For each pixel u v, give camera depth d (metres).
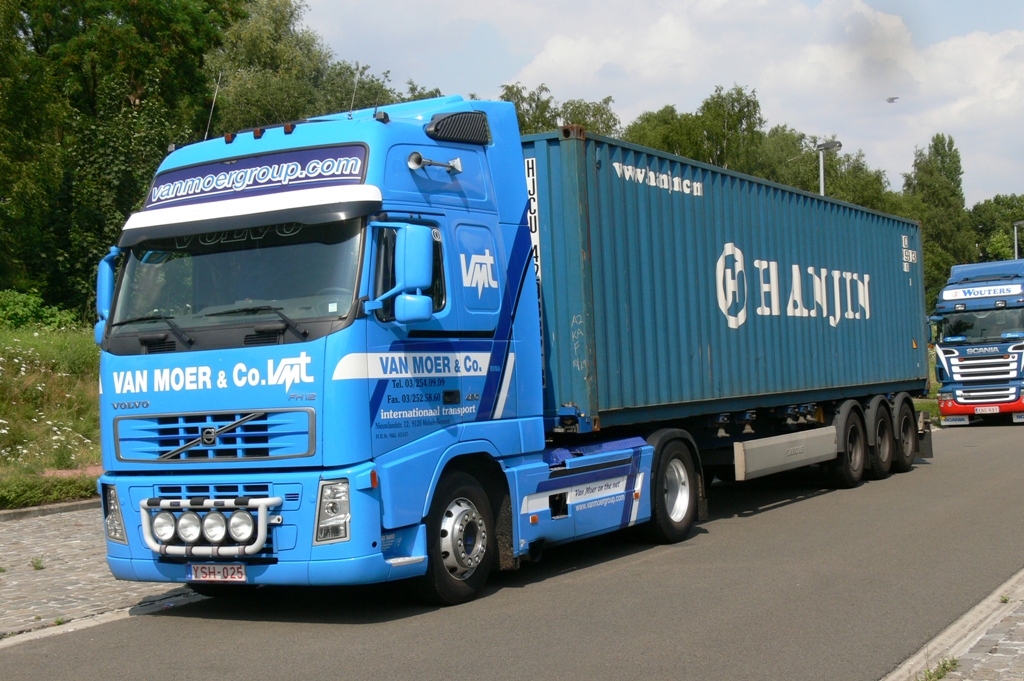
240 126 43.62
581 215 9.60
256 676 6.19
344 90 52.22
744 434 13.48
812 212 14.91
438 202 8.08
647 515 10.44
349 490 7.09
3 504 13.40
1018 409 26.84
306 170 7.70
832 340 15.30
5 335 20.62
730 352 12.36
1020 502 12.94
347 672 6.21
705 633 6.96
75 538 11.68
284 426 7.18
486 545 8.32
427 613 7.81
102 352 7.90
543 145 9.75
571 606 7.91
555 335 9.67
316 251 7.39
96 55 33.97
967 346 27.38
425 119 8.33
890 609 7.59
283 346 7.22
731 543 10.72
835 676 5.94
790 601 7.88
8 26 29.50
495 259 8.58
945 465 17.98
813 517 12.38
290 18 54.94
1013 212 120.81
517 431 8.66
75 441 16.84
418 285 7.26
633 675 6.00
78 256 30.28
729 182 12.65
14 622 7.76
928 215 97.38
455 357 8.04
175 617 8.00
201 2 37.81
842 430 15.09
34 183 28.38
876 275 17.16
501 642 6.84
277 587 9.16
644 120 59.62
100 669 6.47
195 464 7.42
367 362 7.23
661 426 11.47
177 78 36.12
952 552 9.77
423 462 7.62
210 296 7.59
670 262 11.21
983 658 6.09
